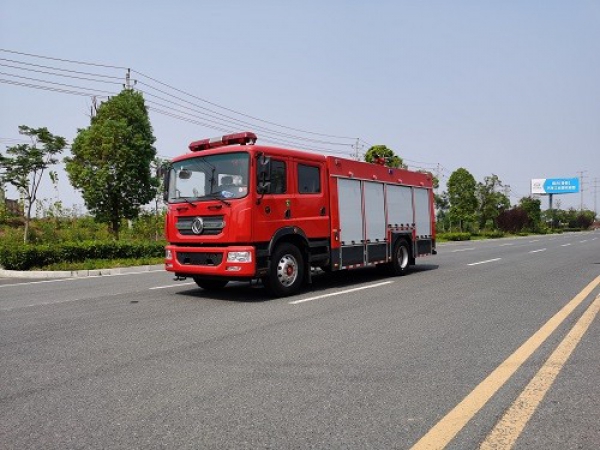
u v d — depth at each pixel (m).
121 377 4.03
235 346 4.96
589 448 2.72
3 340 5.43
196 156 8.54
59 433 2.97
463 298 7.94
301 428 3.00
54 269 13.45
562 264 13.93
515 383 3.78
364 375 3.99
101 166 19.39
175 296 8.61
